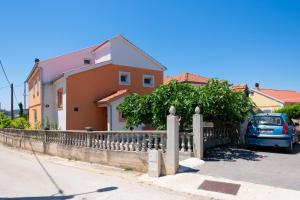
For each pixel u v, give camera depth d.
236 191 7.10
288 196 6.56
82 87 20.05
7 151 19.11
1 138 26.67
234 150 12.98
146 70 23.92
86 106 20.11
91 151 12.49
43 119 22.08
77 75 19.86
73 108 19.55
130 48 23.06
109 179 9.19
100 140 12.09
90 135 12.68
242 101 13.19
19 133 20.97
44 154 16.52
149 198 6.92
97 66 20.81
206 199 6.77
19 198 7.16
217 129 14.01
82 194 7.40
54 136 15.64
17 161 13.86
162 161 9.23
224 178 8.16
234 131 15.27
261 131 12.74
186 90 12.39
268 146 13.09
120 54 22.42
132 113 13.92
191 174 8.64
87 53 24.64
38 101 23.52
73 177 9.62
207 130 13.09
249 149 13.43
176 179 8.40
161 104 12.26
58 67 23.27
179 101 11.73
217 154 11.89
